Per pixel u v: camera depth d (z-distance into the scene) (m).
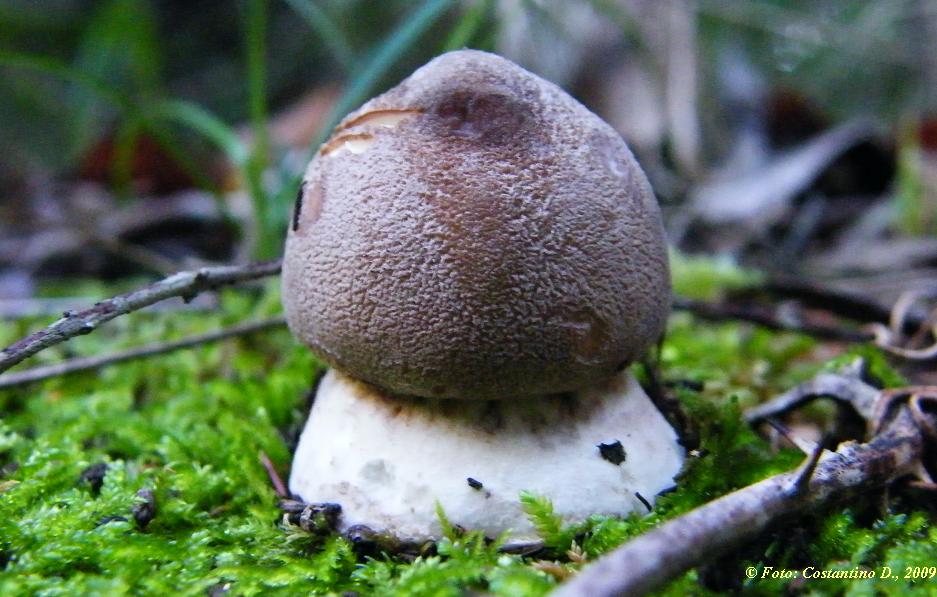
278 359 0.19
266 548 0.11
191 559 0.11
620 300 0.11
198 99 0.44
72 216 0.32
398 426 0.12
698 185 0.34
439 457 0.11
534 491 0.11
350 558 0.11
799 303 0.21
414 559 0.11
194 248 0.30
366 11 0.37
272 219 0.21
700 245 0.32
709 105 0.35
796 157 0.34
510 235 0.11
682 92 0.33
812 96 0.35
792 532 0.11
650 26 0.34
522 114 0.11
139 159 0.37
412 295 0.11
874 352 0.16
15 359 0.11
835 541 0.11
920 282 0.25
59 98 0.38
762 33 0.34
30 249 0.29
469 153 0.11
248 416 0.15
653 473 0.12
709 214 0.32
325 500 0.12
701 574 0.10
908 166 0.30
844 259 0.30
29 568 0.11
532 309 0.11
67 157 0.37
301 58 0.43
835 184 0.35
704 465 0.12
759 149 0.35
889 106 0.34
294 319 0.12
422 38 0.35
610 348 0.11
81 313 0.12
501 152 0.11
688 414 0.14
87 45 0.33
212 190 0.24
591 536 0.11
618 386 0.12
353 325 0.11
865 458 0.11
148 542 0.11
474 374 0.11
